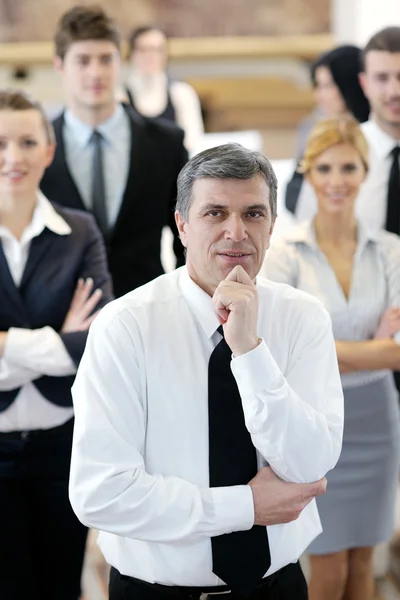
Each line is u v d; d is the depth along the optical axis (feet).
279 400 9.23
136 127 17.25
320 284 14.56
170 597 9.93
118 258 16.98
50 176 16.98
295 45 34.14
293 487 9.56
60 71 17.37
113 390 9.61
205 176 9.32
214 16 34.27
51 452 14.15
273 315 10.10
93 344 9.78
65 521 14.24
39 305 14.16
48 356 13.71
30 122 14.03
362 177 14.76
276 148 35.91
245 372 9.24
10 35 34.06
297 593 10.41
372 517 15.20
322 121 14.93
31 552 14.06
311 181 14.83
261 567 9.76
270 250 14.71
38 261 14.23
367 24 33.50
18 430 14.15
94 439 9.43
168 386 9.77
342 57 19.65
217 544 9.71
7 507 13.94
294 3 33.81
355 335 14.64
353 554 15.55
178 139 17.60
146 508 9.36
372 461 15.07
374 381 14.94
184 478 9.79
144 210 17.12
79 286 14.39
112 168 17.21
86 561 18.93
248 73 35.01
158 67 26.45
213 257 9.44
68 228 14.48
